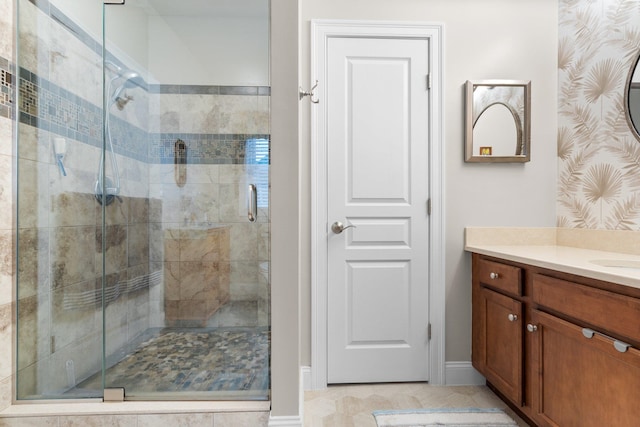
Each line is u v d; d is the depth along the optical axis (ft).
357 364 7.05
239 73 5.25
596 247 6.15
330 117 7.03
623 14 5.72
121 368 5.11
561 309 4.53
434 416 5.81
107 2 5.27
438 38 7.04
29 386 5.16
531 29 7.07
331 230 7.04
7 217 5.02
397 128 7.07
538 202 7.14
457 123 7.08
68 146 5.37
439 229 7.07
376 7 7.02
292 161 4.96
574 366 4.31
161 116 5.31
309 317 7.01
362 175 7.06
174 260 5.28
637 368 3.42
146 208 5.31
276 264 4.90
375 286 7.07
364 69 7.04
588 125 6.40
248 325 5.20
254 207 5.26
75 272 5.30
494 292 6.16
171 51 5.30
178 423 4.85
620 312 3.64
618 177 5.82
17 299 5.12
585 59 6.45
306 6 6.97
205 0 5.27
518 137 7.06
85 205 5.31
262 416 4.89
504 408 6.11
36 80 5.32
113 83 5.34
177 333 5.21
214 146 5.29
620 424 3.64
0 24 4.93
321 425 5.63
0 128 4.92
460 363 7.07
